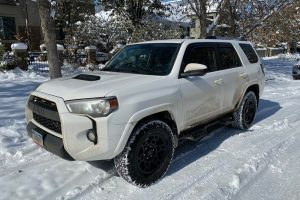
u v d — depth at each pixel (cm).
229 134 514
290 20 1647
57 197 312
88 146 301
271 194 325
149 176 337
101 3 2019
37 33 2247
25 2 2041
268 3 1522
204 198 314
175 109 363
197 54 424
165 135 347
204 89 412
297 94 912
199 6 1470
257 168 382
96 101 296
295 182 350
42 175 356
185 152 434
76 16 1916
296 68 1306
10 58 1198
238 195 321
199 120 419
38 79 1035
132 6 1903
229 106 484
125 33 1844
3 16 2086
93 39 1816
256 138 493
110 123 295
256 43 1881
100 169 374
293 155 423
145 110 320
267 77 1355
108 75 371
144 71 391
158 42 437
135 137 318
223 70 467
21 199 307
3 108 643
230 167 385
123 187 335
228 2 1478
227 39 522
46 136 323
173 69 379
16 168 374
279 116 636
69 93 311
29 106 356
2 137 467
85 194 320
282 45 3372
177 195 320
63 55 1480
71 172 365
